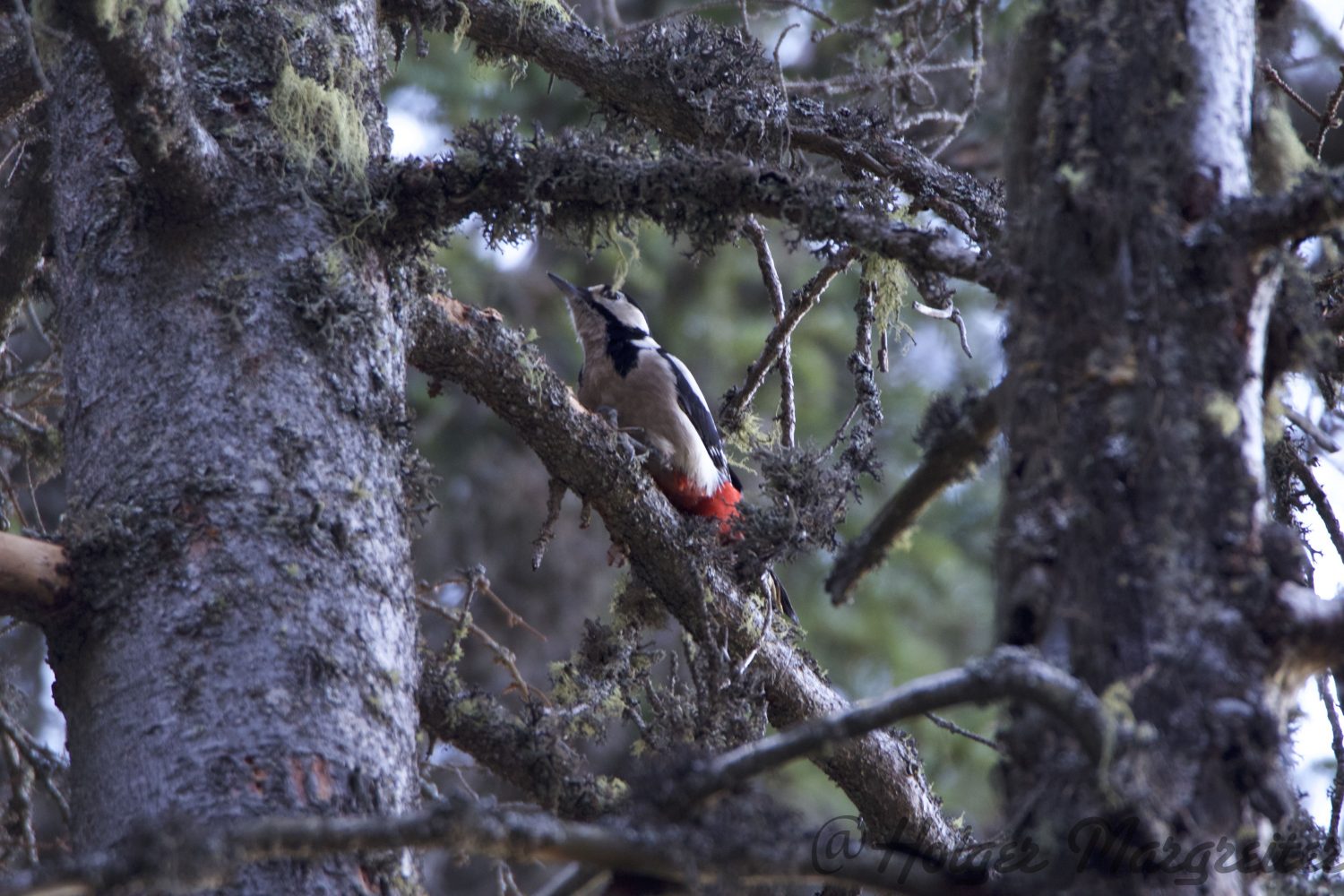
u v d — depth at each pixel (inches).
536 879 773.3
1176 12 233.1
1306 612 208.7
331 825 197.8
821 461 393.7
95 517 278.8
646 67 404.2
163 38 275.1
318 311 300.0
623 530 397.4
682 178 306.8
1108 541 211.8
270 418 287.7
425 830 197.6
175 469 281.9
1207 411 214.8
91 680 269.7
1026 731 212.8
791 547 384.2
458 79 743.1
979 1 485.1
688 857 202.4
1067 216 228.7
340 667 269.9
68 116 332.2
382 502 295.3
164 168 293.6
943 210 419.2
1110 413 216.7
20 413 461.1
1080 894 200.1
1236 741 201.9
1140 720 203.0
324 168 317.4
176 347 294.0
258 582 271.9
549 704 381.4
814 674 422.0
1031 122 239.3
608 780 362.9
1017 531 220.2
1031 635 216.2
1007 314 243.3
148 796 253.4
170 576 272.4
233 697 261.0
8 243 420.5
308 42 327.3
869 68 510.3
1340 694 344.5
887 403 832.3
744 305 868.6
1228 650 205.9
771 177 298.7
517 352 373.4
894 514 252.4
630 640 424.8
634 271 830.5
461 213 322.3
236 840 193.8
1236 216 220.5
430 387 382.6
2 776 455.8
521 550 856.3
